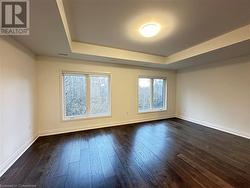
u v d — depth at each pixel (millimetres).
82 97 4227
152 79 5457
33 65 3289
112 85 4559
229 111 3928
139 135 3693
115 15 2174
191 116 5188
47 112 3674
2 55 2059
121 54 3867
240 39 2557
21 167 2184
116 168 2174
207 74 4547
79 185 1794
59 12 1657
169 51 4039
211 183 1827
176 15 2148
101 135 3680
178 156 2562
